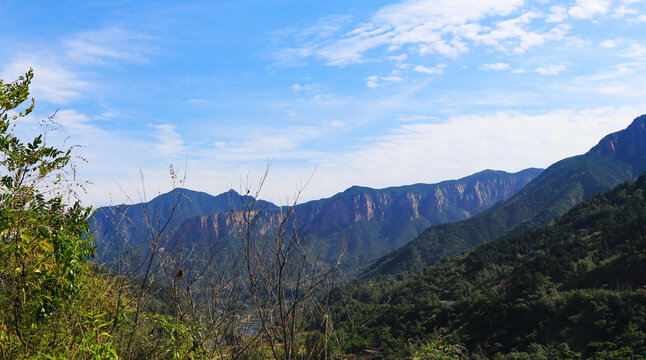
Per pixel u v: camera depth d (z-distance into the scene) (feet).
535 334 185.68
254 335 10.87
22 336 9.52
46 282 9.48
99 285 10.57
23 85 10.55
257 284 10.94
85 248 10.22
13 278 9.02
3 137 9.93
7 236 9.25
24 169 10.04
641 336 159.22
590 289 216.33
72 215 10.00
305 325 11.03
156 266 10.83
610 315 181.57
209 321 10.97
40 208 9.70
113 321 10.37
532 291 220.84
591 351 166.40
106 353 9.52
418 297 250.57
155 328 11.43
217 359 10.93
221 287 10.98
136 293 10.82
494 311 207.72
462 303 224.33
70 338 10.07
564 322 188.96
